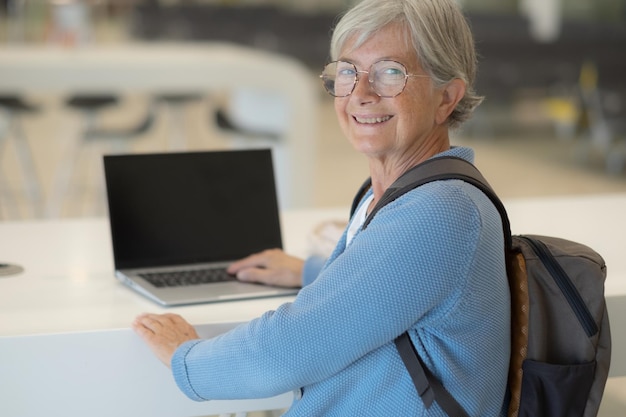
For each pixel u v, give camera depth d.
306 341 1.53
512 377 1.66
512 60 10.49
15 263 2.37
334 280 1.53
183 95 6.54
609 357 1.70
